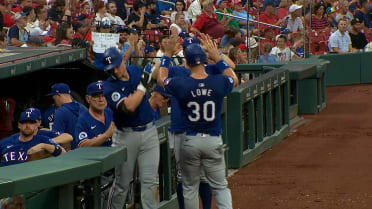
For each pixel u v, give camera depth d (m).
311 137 49.94
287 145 47.84
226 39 59.06
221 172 27.92
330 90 71.19
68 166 22.66
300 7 65.12
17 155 30.16
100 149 25.09
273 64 58.69
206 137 27.09
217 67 28.88
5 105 43.06
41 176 21.64
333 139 48.81
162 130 32.03
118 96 25.95
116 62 25.73
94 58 45.34
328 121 55.62
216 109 27.12
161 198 33.00
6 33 52.28
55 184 22.08
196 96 26.80
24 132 30.14
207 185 29.88
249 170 41.34
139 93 25.80
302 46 65.75
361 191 35.59
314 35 75.44
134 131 26.83
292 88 58.06
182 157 27.64
